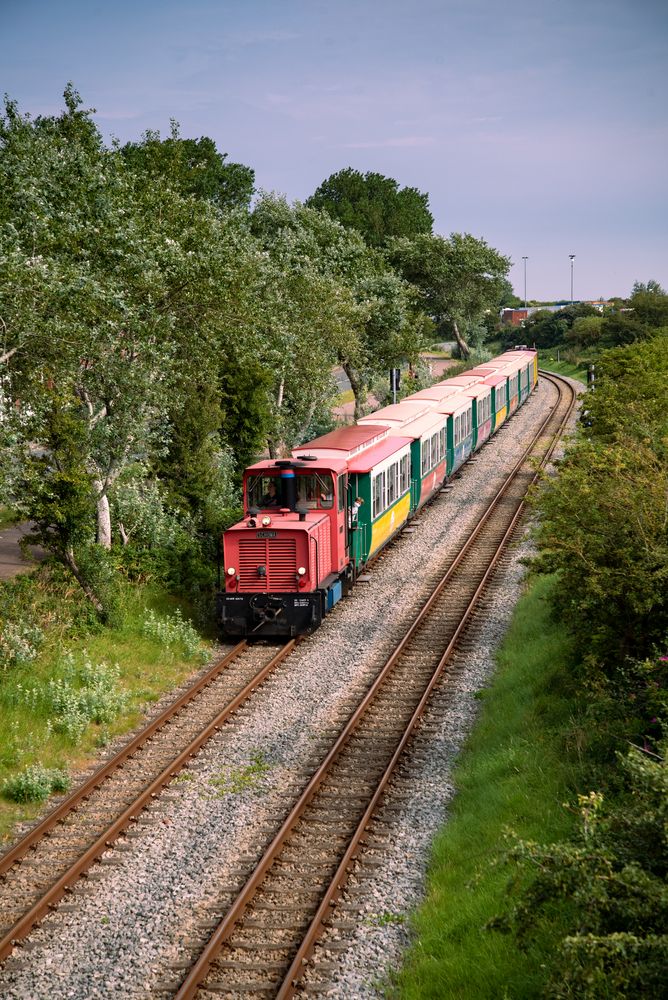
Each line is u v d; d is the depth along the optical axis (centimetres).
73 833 1209
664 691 1079
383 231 8356
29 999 884
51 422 1870
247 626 1945
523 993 804
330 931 974
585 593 1316
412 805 1262
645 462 1315
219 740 1491
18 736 1479
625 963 692
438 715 1571
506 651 1814
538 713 1422
